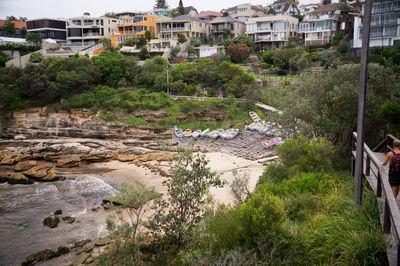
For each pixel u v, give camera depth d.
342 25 63.25
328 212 10.04
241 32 75.06
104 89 46.09
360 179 8.62
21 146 37.28
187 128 39.59
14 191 22.81
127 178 25.83
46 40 74.19
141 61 55.03
